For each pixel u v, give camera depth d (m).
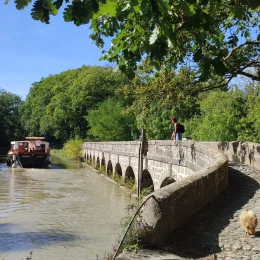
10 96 100.44
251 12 10.55
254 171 12.75
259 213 8.17
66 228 15.09
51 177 35.34
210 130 25.73
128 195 23.64
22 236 13.84
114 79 71.88
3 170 42.41
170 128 34.03
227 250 6.07
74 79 84.69
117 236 13.74
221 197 9.68
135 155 24.06
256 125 23.28
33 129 92.19
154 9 4.22
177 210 7.09
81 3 3.61
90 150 52.78
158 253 5.55
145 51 5.50
